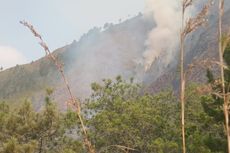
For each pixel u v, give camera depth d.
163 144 26.61
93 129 33.28
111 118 34.78
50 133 27.44
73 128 31.66
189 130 21.69
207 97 18.25
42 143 27.66
